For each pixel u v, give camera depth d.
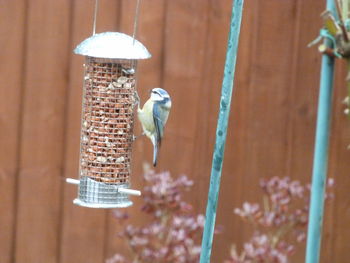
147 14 7.68
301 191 7.05
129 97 6.39
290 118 7.90
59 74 7.71
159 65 7.75
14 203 7.79
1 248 7.80
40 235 7.84
